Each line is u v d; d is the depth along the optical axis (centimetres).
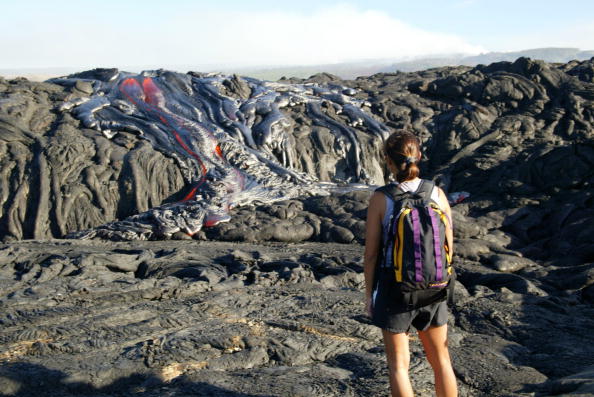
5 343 446
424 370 403
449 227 277
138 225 1051
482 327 528
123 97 1445
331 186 1328
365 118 1534
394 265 264
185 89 1507
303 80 1873
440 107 1608
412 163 277
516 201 1049
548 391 352
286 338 463
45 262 700
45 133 1262
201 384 371
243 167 1290
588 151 1053
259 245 981
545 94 1516
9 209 1098
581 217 930
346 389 366
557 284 688
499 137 1424
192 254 797
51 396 359
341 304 578
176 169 1227
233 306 567
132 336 469
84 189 1140
